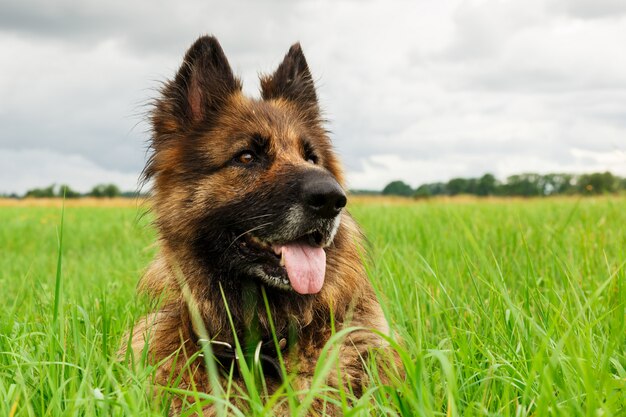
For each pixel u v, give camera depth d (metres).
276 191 0.83
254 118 0.91
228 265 0.84
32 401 0.69
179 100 0.92
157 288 0.88
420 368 0.59
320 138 1.00
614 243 1.35
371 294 0.90
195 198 0.86
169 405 0.73
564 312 0.81
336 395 0.75
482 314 0.85
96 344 0.83
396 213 3.01
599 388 0.64
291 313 0.81
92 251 2.48
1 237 3.05
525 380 0.67
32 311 0.98
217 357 0.78
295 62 1.06
